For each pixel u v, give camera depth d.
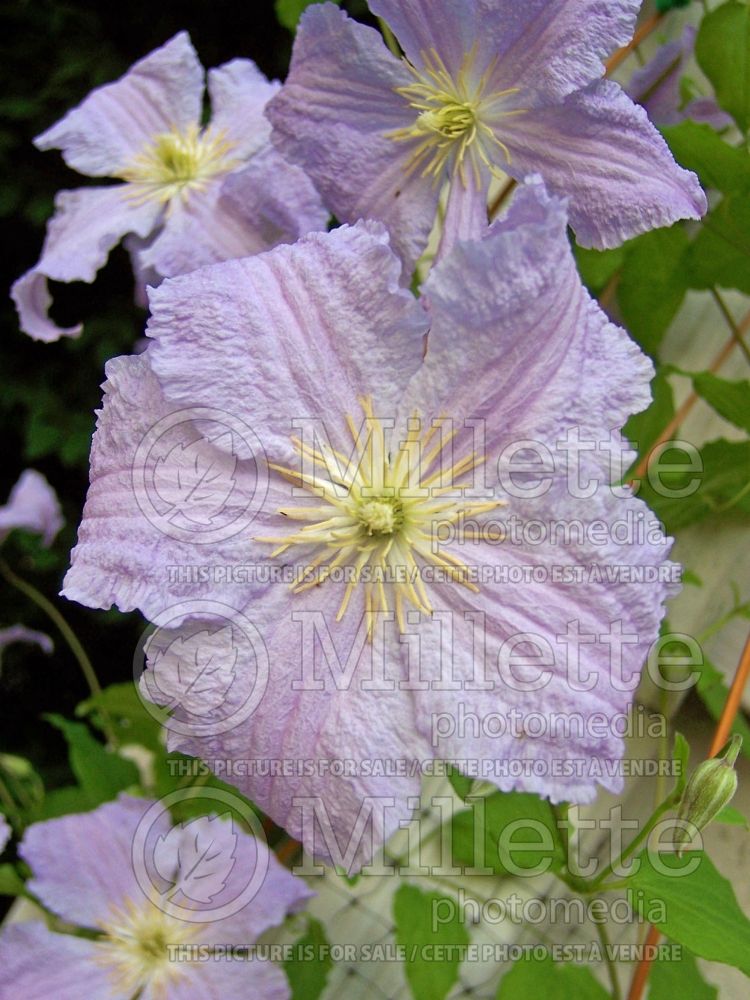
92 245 0.29
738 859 0.30
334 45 0.23
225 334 0.19
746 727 0.29
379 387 0.20
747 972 0.20
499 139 0.23
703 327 0.32
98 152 0.31
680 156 0.25
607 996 0.25
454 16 0.22
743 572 0.31
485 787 0.24
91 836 0.27
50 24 0.62
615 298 0.30
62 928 0.29
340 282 0.20
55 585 0.65
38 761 0.65
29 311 0.30
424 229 0.24
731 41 0.26
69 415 0.66
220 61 0.65
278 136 0.24
